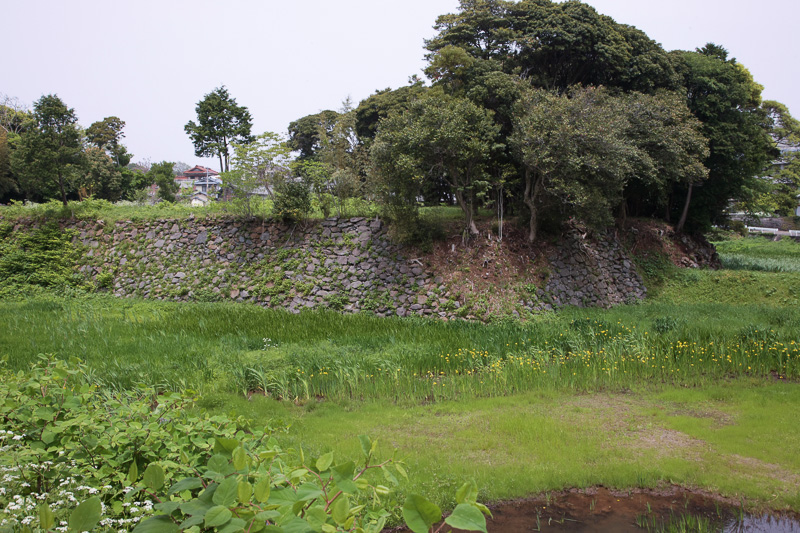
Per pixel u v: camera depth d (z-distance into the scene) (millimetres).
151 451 3787
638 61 21516
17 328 12016
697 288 21016
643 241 22906
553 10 21562
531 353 10531
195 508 2305
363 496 4852
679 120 19406
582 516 5348
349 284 17359
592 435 7113
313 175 19250
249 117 31719
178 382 8461
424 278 16969
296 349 10672
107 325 12766
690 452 6609
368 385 9086
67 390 4531
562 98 16391
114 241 20797
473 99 18141
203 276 18859
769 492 5617
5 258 19688
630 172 17516
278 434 6473
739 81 23359
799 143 40781
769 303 19375
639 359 10125
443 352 10586
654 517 5289
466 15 22219
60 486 3346
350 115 25156
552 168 15750
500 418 7621
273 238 19266
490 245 17750
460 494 2332
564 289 17781
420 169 16391
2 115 37281
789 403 8320
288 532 2135
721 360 10172
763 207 34031
